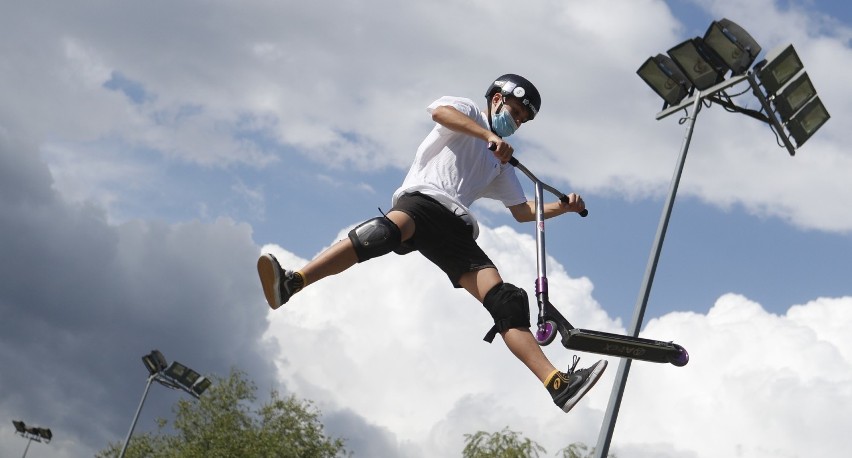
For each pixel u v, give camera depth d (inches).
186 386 1172.5
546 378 138.0
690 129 444.5
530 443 936.3
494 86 153.3
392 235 140.6
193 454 1327.5
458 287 150.3
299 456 1358.3
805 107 449.7
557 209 168.7
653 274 413.7
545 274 147.5
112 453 1481.3
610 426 388.8
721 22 433.1
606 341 136.5
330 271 138.9
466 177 149.7
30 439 1969.7
